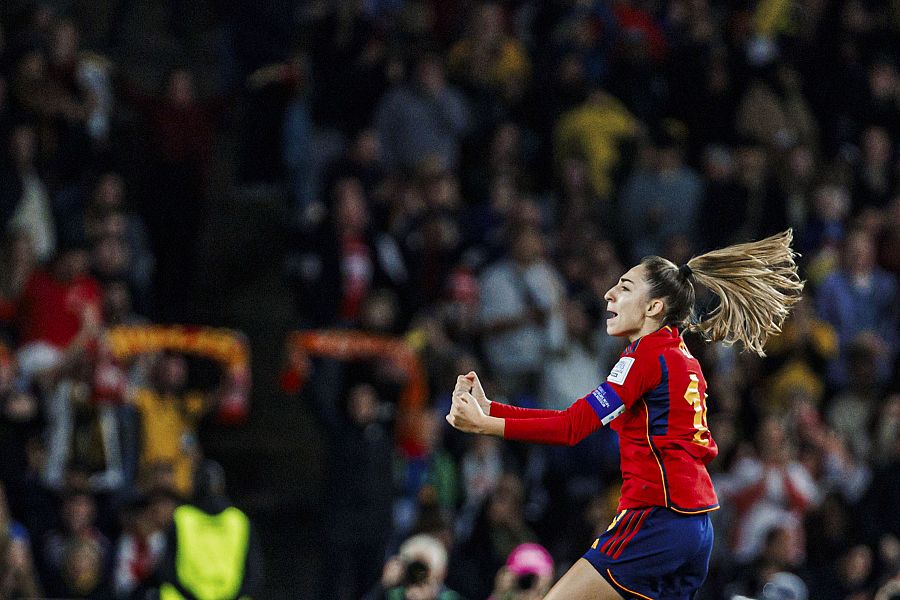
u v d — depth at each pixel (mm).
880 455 46469
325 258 47156
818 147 63656
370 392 40562
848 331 51906
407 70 59656
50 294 42875
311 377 41312
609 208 57000
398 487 41312
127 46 60719
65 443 39375
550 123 58188
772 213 56250
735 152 59344
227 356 44219
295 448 48125
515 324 46125
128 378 42656
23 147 46375
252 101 53094
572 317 46812
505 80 59250
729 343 19953
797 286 19734
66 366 39781
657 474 18953
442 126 55875
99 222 46844
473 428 18500
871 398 48875
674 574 19016
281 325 50969
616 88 60312
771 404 48781
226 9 54656
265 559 44625
